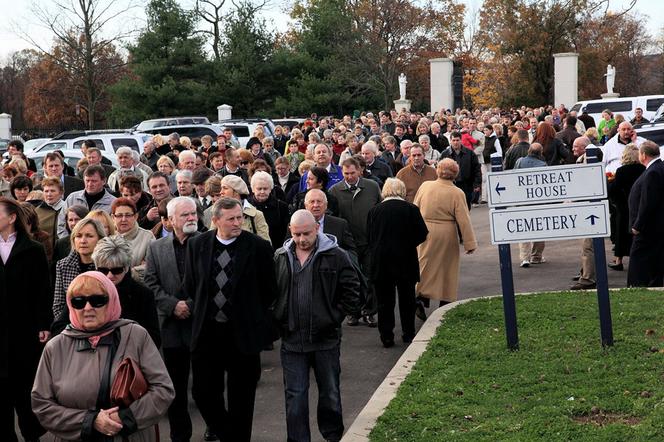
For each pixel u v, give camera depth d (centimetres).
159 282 769
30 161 1614
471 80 7356
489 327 992
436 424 699
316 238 730
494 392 770
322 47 5647
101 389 494
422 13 6109
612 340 877
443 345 926
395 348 1042
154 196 982
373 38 5691
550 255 1582
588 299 1087
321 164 1318
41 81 7469
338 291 727
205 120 3762
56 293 722
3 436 724
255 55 5409
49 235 941
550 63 6306
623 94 9012
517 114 3541
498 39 6562
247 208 969
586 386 759
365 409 753
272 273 719
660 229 1132
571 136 2047
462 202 1112
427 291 1118
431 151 1930
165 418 843
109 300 504
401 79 5456
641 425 656
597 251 878
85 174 1034
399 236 1022
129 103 5150
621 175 1360
